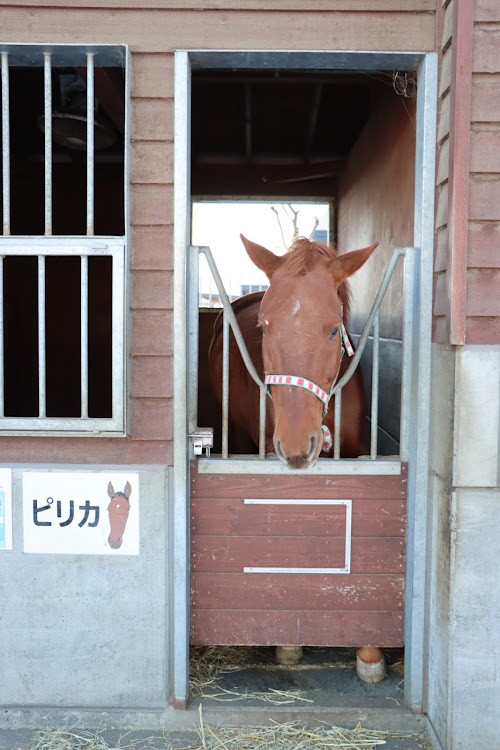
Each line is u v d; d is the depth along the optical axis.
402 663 2.45
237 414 3.05
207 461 2.14
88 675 2.15
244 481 2.15
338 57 2.05
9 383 4.71
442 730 1.97
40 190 4.64
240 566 2.18
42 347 2.05
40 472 2.09
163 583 2.11
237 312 3.38
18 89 3.50
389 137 3.12
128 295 2.03
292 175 4.89
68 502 2.10
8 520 2.11
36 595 2.12
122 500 2.09
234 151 4.75
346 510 2.16
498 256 1.88
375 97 3.52
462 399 1.87
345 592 2.19
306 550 2.17
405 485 2.16
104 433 2.04
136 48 2.02
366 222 3.82
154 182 2.04
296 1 2.00
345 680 2.32
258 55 2.05
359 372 2.66
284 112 4.10
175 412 2.07
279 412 1.86
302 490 2.15
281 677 2.34
